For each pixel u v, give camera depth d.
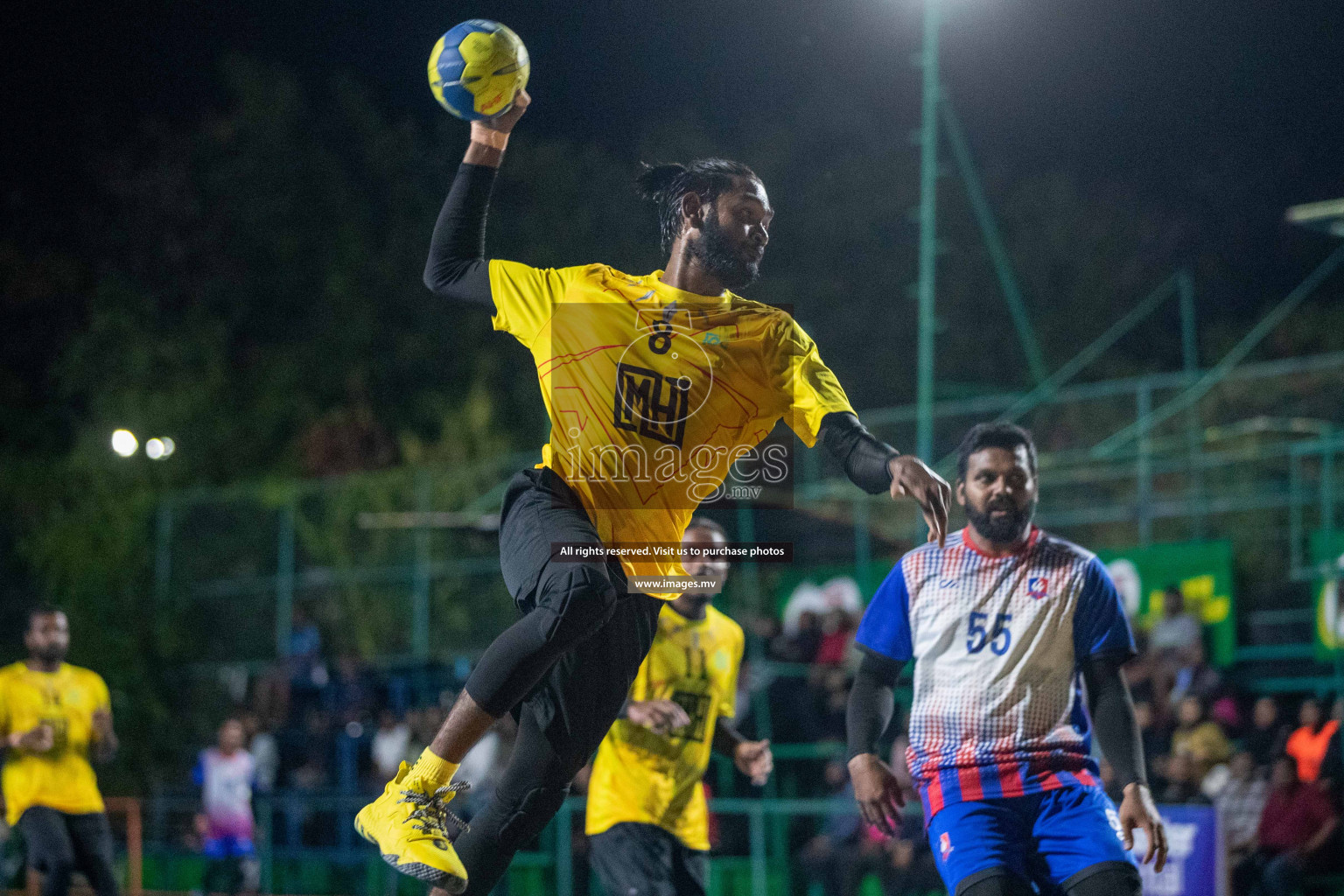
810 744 12.52
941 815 4.48
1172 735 10.47
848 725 4.77
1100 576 4.58
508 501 3.82
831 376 3.84
